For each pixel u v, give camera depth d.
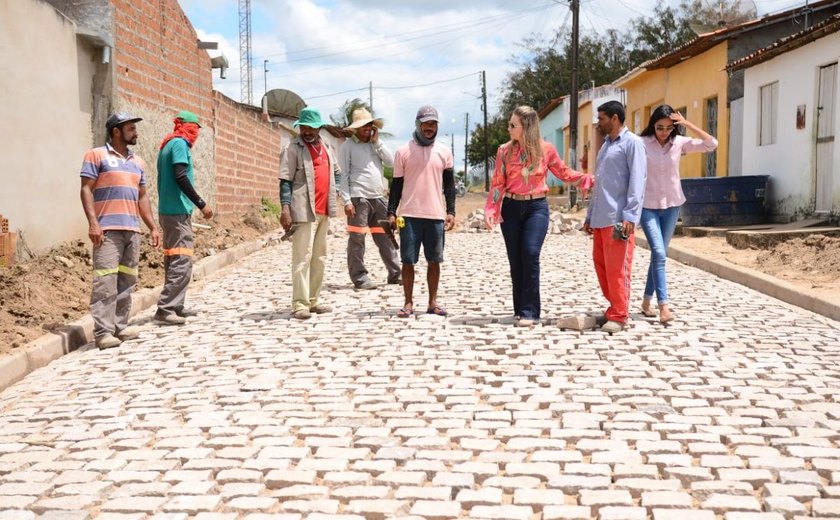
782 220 15.89
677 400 5.34
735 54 18.75
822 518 3.56
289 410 5.34
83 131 11.09
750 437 4.59
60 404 5.77
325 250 8.92
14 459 4.60
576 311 8.60
